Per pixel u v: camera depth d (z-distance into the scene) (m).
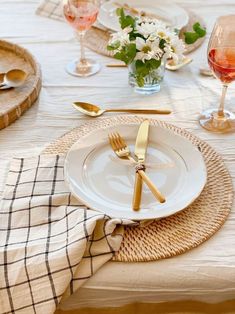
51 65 1.17
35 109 1.01
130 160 0.83
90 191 0.77
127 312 0.73
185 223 0.73
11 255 0.67
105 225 0.69
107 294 0.69
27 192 0.77
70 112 1.00
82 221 0.69
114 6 1.35
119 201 0.76
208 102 1.04
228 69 0.89
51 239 0.69
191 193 0.76
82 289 0.68
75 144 0.84
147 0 1.38
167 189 0.78
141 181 0.78
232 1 1.47
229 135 0.94
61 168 0.82
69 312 0.74
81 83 1.10
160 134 0.87
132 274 0.67
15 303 0.65
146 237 0.71
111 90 1.08
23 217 0.73
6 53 1.17
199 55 1.21
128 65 1.03
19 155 0.89
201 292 0.70
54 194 0.77
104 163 0.83
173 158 0.84
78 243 0.66
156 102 1.04
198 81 1.12
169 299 0.72
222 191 0.79
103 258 0.68
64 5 1.09
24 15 1.38
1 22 1.35
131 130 0.88
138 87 1.05
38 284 0.65
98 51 1.21
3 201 0.76
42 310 0.64
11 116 0.96
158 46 0.96
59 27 1.32
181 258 0.69
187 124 0.97
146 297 0.71
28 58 1.13
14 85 1.04
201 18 1.36
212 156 0.86
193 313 0.75
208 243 0.71
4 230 0.71
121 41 0.97
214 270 0.68
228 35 0.93
